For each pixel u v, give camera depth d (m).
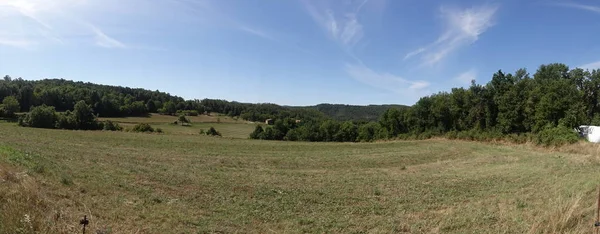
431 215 10.22
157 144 33.16
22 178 8.58
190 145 34.28
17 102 77.50
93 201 9.09
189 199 11.27
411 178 17.62
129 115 98.94
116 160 20.00
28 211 6.36
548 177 16.58
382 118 67.75
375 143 46.38
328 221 9.41
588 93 57.47
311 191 13.65
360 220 9.59
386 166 23.67
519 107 44.25
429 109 56.94
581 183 13.68
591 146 29.41
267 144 41.09
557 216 8.23
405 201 12.15
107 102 93.06
